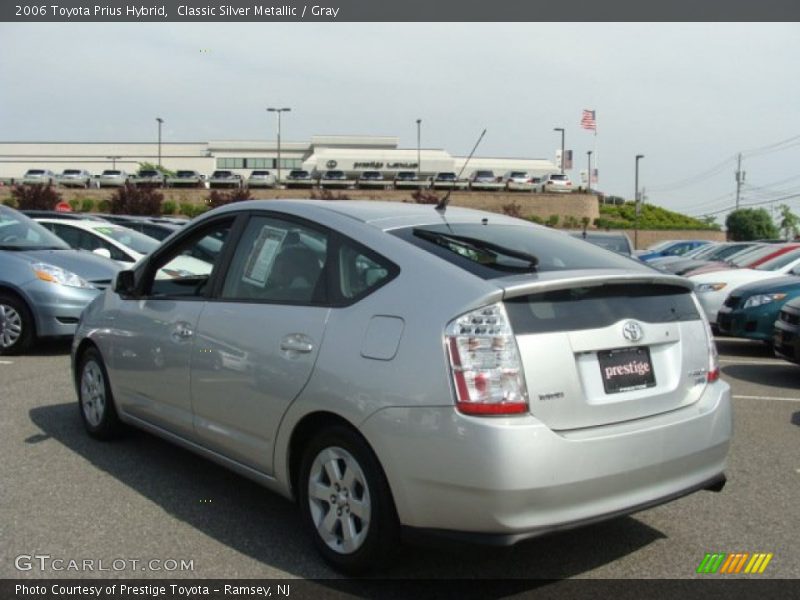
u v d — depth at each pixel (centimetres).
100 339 518
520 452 299
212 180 5928
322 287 372
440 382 309
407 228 379
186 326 434
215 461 425
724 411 370
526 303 320
